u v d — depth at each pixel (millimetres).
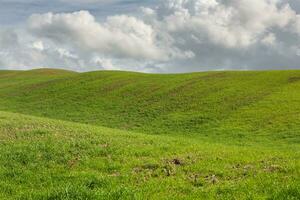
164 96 76062
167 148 25562
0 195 16281
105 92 84688
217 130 51906
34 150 23688
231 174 18531
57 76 115438
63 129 32781
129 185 16641
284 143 42031
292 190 14438
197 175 18672
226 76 87125
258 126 51844
